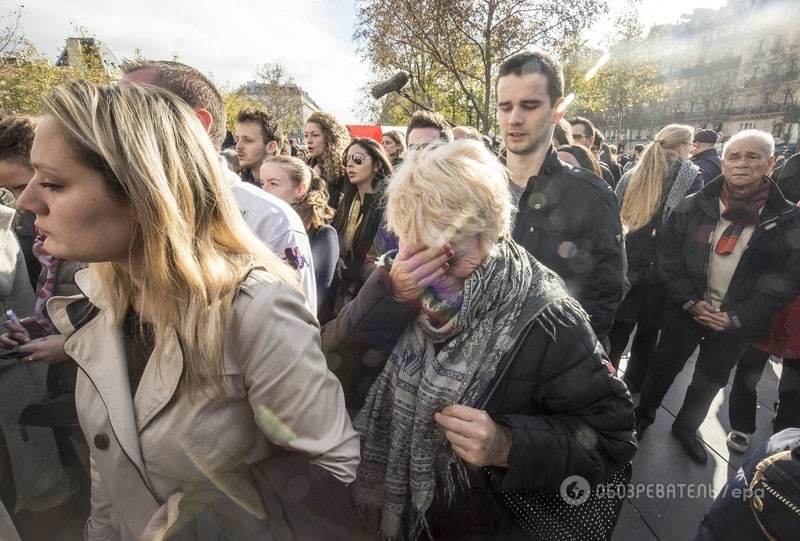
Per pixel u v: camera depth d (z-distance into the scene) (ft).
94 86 2.51
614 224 6.05
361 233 9.16
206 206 2.78
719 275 7.82
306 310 3.01
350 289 9.37
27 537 5.88
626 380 10.41
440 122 10.32
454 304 3.28
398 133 14.71
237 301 2.74
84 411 2.95
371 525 3.81
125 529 3.14
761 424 9.20
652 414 8.77
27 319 4.64
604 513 3.56
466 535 3.69
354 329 3.62
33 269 6.84
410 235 3.17
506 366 3.38
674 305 8.34
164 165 2.54
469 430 3.16
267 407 2.82
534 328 3.35
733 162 7.43
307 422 2.89
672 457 8.23
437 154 3.14
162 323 2.69
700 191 8.16
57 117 2.36
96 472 3.44
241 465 2.94
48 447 5.85
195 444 2.77
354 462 3.07
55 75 50.14
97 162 2.40
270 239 5.05
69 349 2.93
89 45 68.64
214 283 2.68
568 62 43.78
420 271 3.14
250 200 5.16
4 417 5.46
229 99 112.88
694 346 8.36
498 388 3.46
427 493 3.52
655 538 6.48
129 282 2.90
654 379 8.66
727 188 7.75
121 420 2.78
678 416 8.69
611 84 70.59
